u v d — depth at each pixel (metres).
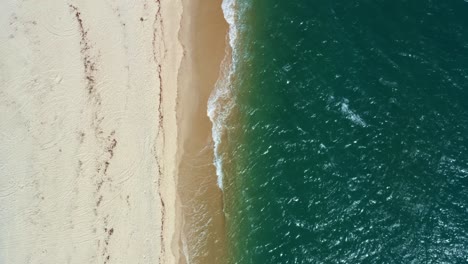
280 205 25.08
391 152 25.62
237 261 24.45
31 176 23.61
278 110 26.38
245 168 25.55
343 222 24.73
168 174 24.61
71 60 24.62
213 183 25.05
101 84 24.62
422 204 24.84
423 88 26.58
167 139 24.97
